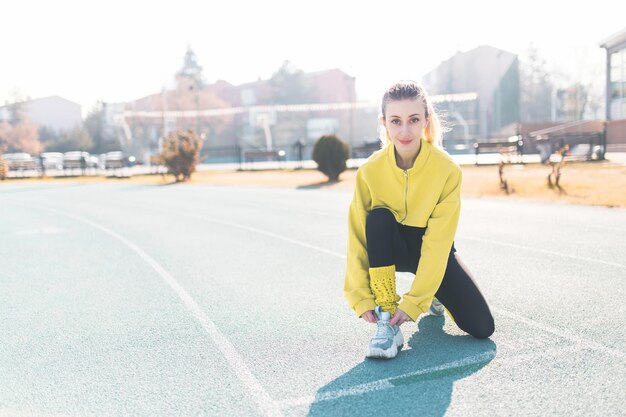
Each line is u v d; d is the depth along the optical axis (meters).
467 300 3.00
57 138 74.44
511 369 2.71
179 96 68.06
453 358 2.88
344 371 2.80
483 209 9.11
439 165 2.94
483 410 2.31
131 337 3.54
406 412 2.32
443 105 57.84
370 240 2.98
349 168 21.78
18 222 10.38
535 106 68.75
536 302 3.88
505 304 3.85
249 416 2.38
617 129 28.27
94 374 2.94
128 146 61.53
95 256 6.61
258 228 8.28
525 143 29.62
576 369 2.69
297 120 68.31
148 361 3.10
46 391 2.74
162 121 61.81
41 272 5.79
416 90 2.85
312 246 6.64
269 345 3.27
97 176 29.03
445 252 2.91
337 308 4.00
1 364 3.14
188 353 3.20
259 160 45.97
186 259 6.16
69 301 4.55
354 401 2.46
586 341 3.06
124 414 2.45
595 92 61.25
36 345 3.46
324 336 3.39
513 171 15.98
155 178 24.94
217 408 2.47
